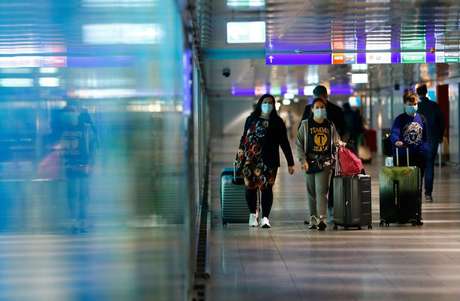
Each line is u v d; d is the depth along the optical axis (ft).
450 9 90.02
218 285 60.08
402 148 94.12
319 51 131.54
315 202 88.07
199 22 87.76
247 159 87.45
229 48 122.83
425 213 101.04
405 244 77.92
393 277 62.90
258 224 90.84
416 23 102.22
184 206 48.85
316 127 85.76
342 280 61.77
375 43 123.95
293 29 105.19
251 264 68.03
